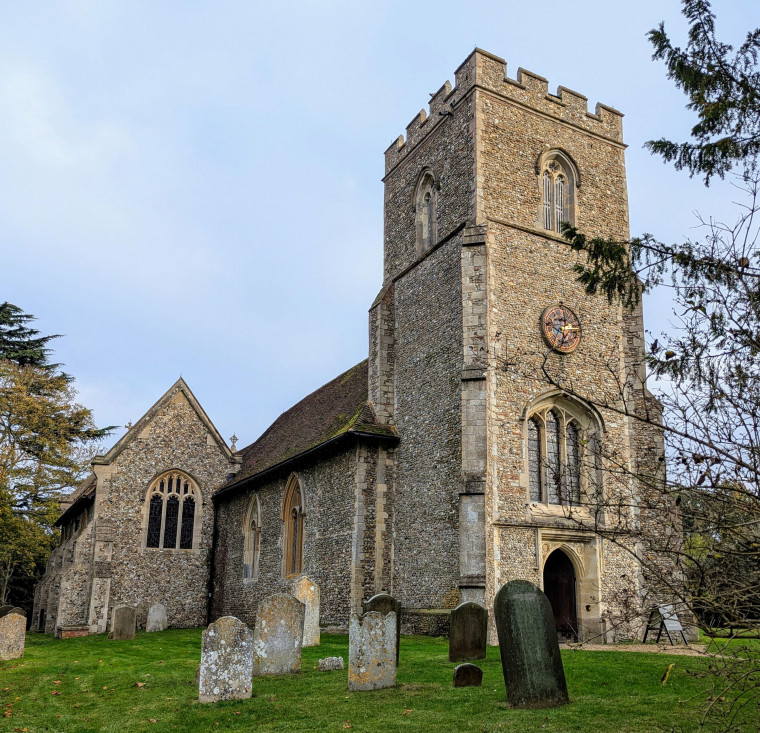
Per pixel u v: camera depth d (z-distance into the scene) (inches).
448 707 365.4
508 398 689.6
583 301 765.9
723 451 230.8
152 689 446.6
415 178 854.5
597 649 569.3
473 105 760.3
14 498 1221.7
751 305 245.9
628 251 391.9
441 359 742.5
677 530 251.3
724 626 247.3
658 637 605.9
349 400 924.6
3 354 1582.2
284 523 917.8
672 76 381.1
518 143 775.7
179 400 1122.7
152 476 1073.5
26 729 377.1
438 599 680.4
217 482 1120.8
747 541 233.0
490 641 611.5
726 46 370.6
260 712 380.8
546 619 365.4
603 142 837.2
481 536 635.5
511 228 744.3
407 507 750.5
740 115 365.7
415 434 761.6
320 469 850.8
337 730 339.9
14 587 1752.0
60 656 618.5
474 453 660.7
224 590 1061.1
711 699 264.1
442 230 784.9
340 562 773.3
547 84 812.0
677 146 386.3
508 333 709.3
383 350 830.5
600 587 676.7
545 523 669.9
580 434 730.2
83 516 1195.9
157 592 1041.5
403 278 843.4
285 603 478.9
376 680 415.5
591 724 316.2
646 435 735.1
